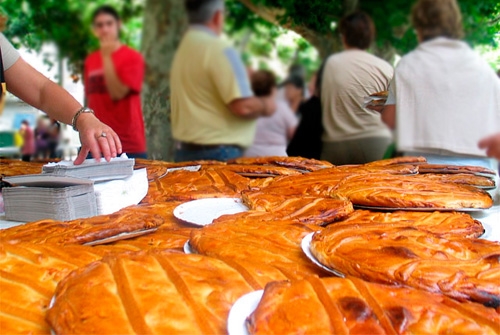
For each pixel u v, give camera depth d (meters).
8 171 3.22
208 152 4.79
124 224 1.83
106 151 2.52
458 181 2.82
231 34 6.90
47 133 5.68
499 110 3.63
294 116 5.29
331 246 1.45
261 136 5.16
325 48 6.76
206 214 2.20
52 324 1.03
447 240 1.46
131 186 2.48
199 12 4.56
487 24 5.37
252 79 4.93
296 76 5.52
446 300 1.07
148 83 6.33
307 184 2.67
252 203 2.25
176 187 2.83
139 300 1.01
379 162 3.60
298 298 0.98
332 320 0.92
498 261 1.31
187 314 0.99
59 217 2.16
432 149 3.75
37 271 1.35
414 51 3.83
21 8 6.50
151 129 6.45
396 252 1.35
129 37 7.06
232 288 1.12
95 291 1.05
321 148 5.26
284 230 1.73
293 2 6.42
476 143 3.64
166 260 1.20
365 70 4.79
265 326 0.92
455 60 3.65
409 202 2.19
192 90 4.70
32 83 3.03
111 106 4.99
